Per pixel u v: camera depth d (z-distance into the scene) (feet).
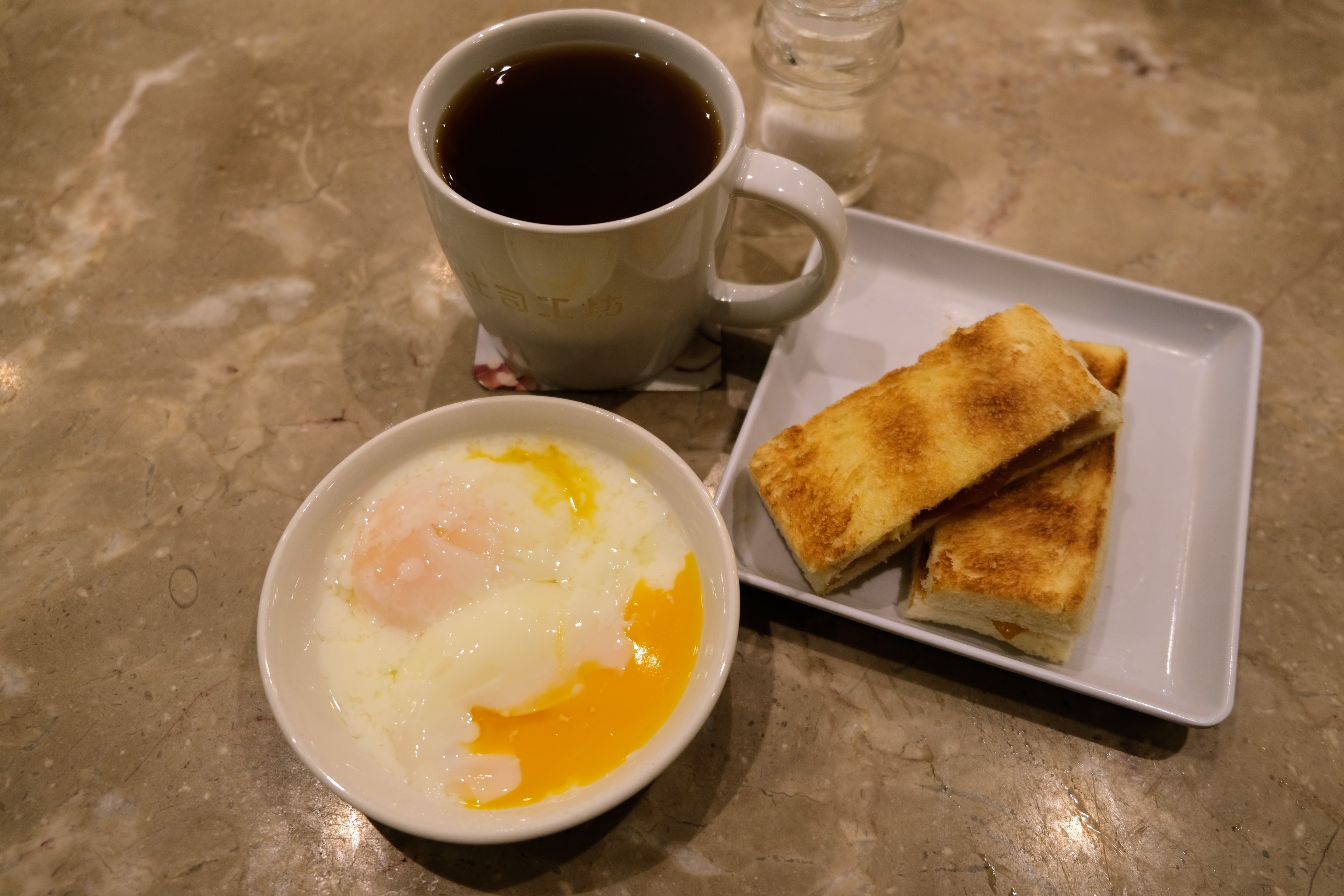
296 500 3.11
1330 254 3.76
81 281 3.62
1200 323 3.31
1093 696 2.54
